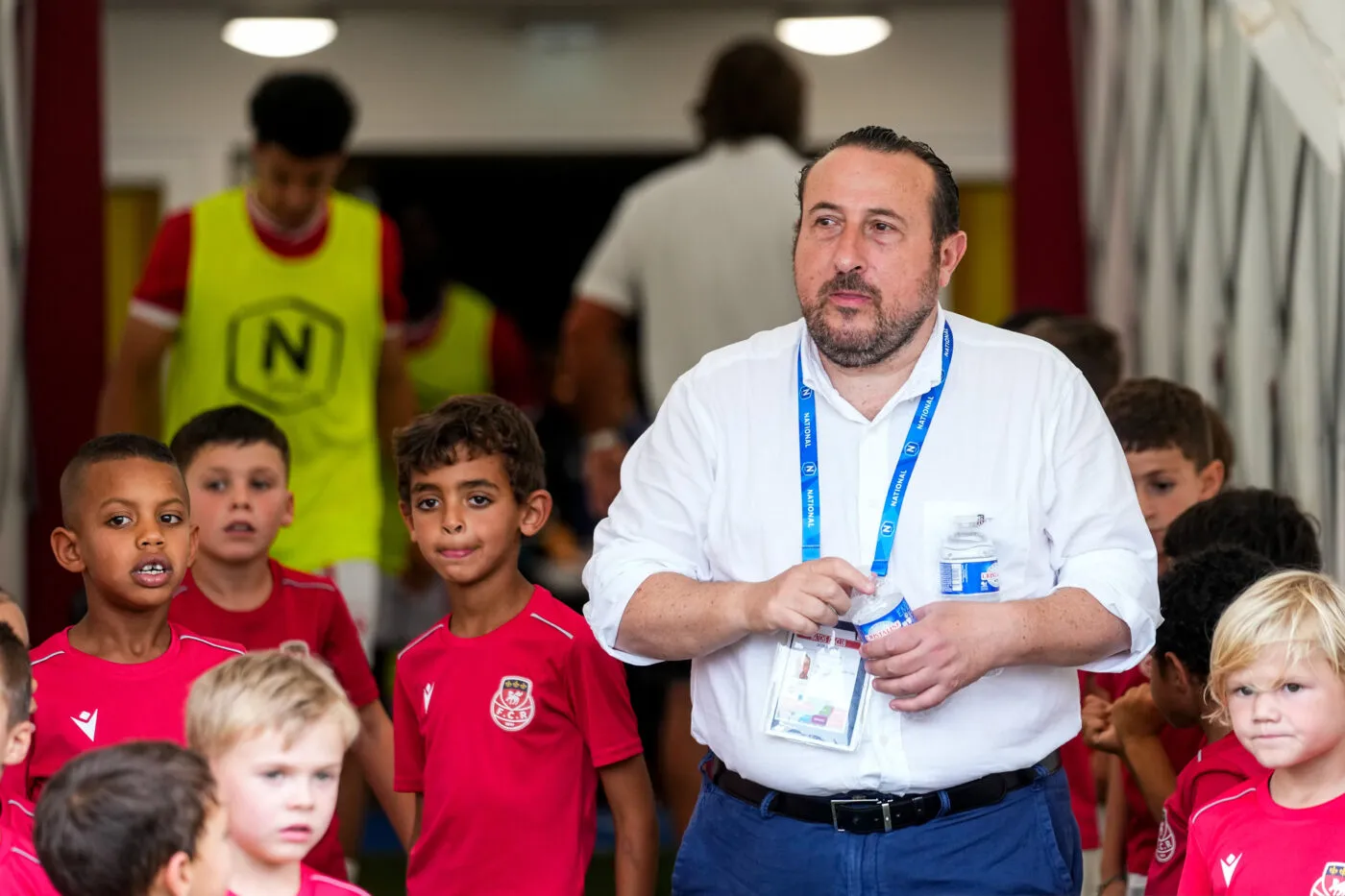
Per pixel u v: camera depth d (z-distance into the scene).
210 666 4.95
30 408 8.46
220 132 12.58
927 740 4.08
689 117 12.78
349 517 7.02
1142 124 8.59
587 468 8.71
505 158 13.62
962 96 12.80
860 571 3.95
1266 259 6.81
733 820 4.30
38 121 8.52
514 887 4.87
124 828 3.32
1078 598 4.02
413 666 5.05
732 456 4.33
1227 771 4.46
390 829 9.48
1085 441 4.21
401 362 7.56
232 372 6.94
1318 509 6.22
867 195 4.09
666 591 4.16
